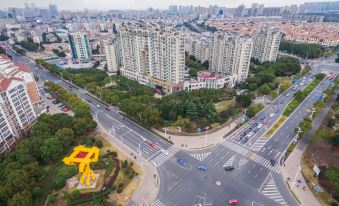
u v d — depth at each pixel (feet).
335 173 293.64
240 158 354.95
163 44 565.12
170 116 445.78
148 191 294.25
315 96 572.51
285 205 274.98
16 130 386.73
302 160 346.33
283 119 466.29
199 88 589.32
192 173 325.42
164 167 337.11
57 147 336.90
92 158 295.07
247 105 507.30
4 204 262.67
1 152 348.18
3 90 353.10
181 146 382.63
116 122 463.01
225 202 279.49
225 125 442.91
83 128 401.70
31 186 278.87
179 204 276.62
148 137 410.72
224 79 620.49
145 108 450.30
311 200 279.90
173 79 590.14
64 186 300.20
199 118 447.83
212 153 366.43
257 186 302.04
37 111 472.03
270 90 578.66
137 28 631.15
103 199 277.23
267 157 356.79
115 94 530.27
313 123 448.65
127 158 355.36
